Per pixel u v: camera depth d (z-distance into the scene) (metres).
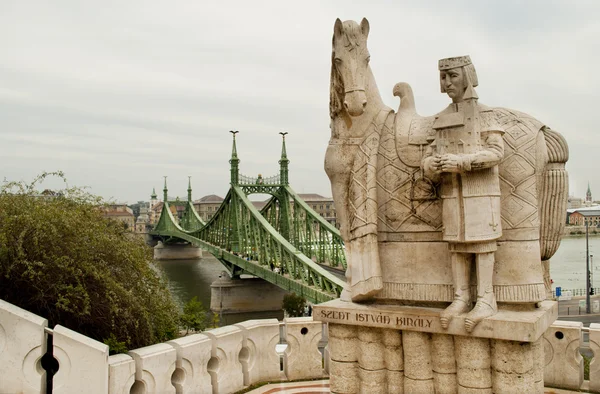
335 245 42.09
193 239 63.75
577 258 77.31
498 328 5.87
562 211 6.46
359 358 6.99
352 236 7.08
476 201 5.96
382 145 6.98
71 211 12.40
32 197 12.88
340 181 7.20
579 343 7.97
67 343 6.84
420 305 6.80
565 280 54.53
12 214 11.46
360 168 6.99
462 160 5.83
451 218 6.12
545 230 6.49
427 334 6.50
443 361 6.36
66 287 10.95
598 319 31.84
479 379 6.09
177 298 45.78
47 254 11.32
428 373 6.50
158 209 166.50
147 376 7.22
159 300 13.89
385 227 6.98
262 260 43.09
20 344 7.02
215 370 8.19
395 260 6.93
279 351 9.55
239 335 8.52
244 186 50.56
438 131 6.21
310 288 32.38
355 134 7.07
